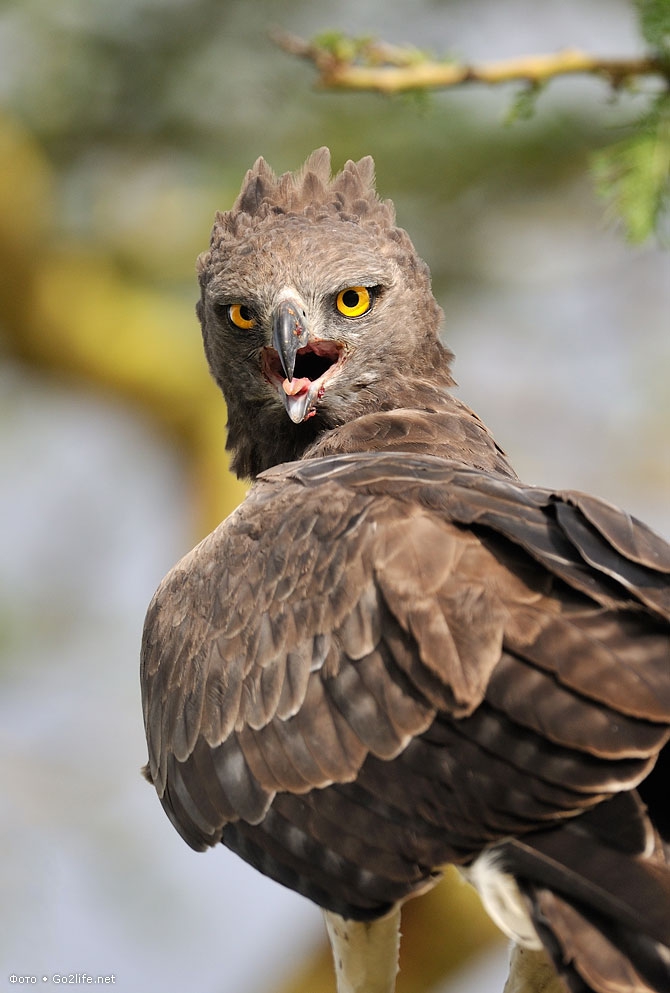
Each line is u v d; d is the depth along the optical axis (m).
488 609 7.89
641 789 7.78
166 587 10.00
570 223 20.50
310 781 8.33
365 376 11.54
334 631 8.36
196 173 20.25
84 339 21.78
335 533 8.66
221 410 22.12
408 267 11.80
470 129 18.86
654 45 11.59
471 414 11.59
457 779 7.75
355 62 12.12
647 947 7.22
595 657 7.69
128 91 19.94
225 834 9.05
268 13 19.12
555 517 8.34
